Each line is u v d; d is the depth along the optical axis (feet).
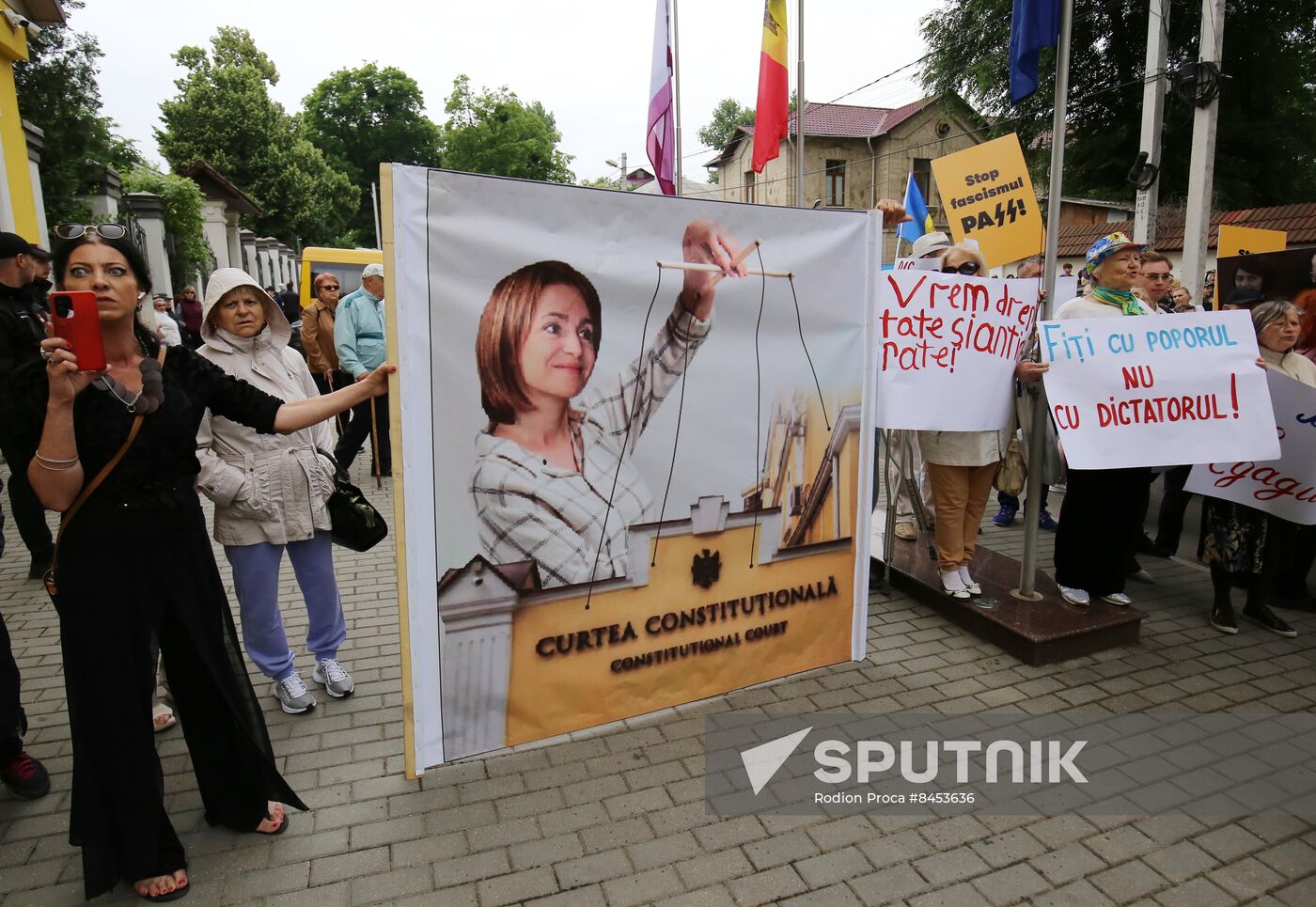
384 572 16.92
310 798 9.23
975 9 58.54
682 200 9.71
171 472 7.38
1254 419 12.26
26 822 8.84
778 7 18.72
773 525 11.02
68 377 6.35
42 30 53.52
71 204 53.67
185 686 8.00
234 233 102.06
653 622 10.28
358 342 23.43
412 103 201.77
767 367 10.64
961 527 13.97
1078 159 63.26
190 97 126.41
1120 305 13.05
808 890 7.86
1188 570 17.22
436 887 7.84
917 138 99.91
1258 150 62.64
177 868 7.77
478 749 9.47
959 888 7.93
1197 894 7.90
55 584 7.14
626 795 9.29
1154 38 33.73
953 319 12.27
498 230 8.70
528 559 9.37
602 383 9.50
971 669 12.47
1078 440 12.25
